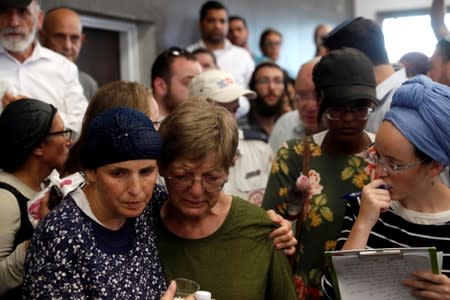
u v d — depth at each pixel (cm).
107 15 476
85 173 148
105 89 191
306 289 221
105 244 149
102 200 146
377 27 265
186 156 158
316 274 220
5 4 296
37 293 142
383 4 962
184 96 334
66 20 385
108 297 146
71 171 189
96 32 496
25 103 211
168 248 173
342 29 265
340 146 222
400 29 958
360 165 219
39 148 207
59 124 212
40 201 182
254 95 308
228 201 178
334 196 220
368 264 159
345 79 211
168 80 334
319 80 217
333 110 214
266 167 299
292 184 229
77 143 189
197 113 160
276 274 174
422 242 167
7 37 302
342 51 217
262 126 457
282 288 174
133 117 143
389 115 162
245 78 565
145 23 522
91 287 144
